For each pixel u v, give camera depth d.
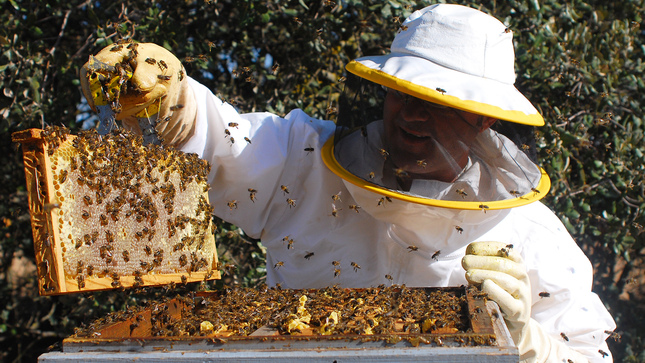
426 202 2.43
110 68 2.10
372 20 4.54
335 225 2.95
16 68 4.09
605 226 4.75
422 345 1.54
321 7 4.50
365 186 2.48
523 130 2.64
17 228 4.98
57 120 4.38
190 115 2.57
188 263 2.19
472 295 2.01
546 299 2.80
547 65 4.43
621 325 5.37
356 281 2.93
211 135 2.79
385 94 2.59
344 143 2.69
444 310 1.90
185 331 1.81
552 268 2.81
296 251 3.01
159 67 2.27
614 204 4.60
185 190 2.22
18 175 4.93
